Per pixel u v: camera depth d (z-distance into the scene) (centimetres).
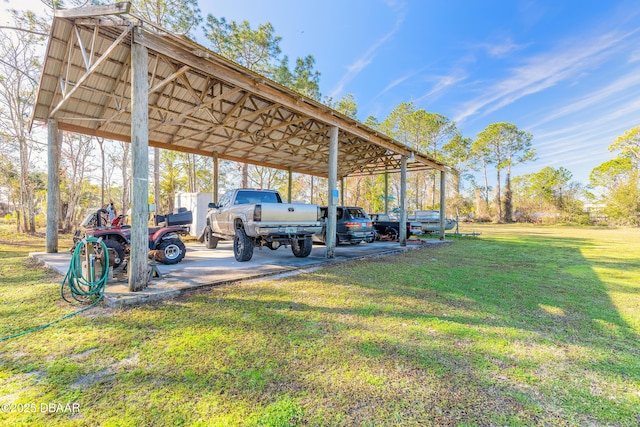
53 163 707
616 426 160
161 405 171
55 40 525
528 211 3444
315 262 644
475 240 1355
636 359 241
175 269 545
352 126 785
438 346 259
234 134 959
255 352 239
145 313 323
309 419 160
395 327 301
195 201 1275
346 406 172
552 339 279
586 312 361
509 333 291
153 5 1283
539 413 170
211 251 830
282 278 508
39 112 697
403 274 565
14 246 939
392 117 3133
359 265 653
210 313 327
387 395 184
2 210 2298
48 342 251
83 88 631
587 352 253
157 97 711
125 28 392
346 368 217
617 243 1236
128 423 155
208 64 470
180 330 280
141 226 384
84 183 2211
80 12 403
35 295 382
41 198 2027
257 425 155
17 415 160
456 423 159
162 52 407
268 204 605
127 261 504
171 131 897
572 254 895
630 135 2981
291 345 253
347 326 300
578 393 192
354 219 994
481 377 209
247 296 395
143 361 222
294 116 918
